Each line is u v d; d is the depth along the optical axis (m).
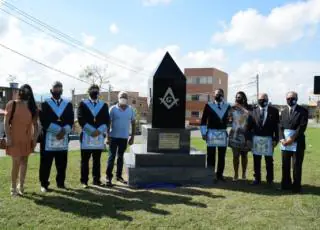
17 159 6.63
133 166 7.93
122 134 7.92
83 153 7.53
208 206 6.28
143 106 61.56
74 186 7.61
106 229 5.14
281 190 7.51
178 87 8.25
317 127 49.38
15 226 5.16
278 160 12.23
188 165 8.12
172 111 8.24
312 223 5.51
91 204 6.25
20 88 6.70
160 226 5.29
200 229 5.21
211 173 8.10
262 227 5.32
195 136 28.64
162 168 7.93
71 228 5.13
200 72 65.25
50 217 5.54
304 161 11.97
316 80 12.07
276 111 7.86
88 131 7.50
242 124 8.33
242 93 8.39
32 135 6.82
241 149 8.38
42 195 6.76
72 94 33.94
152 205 6.27
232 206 6.30
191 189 7.51
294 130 7.31
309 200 6.71
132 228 5.20
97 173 7.78
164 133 8.20
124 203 6.36
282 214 5.90
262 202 6.56
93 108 7.53
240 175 9.34
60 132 7.10
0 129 22.38
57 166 7.37
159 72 8.23
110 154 7.86
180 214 5.80
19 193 6.78
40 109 7.13
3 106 33.00
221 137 8.42
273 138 7.91
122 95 7.92
